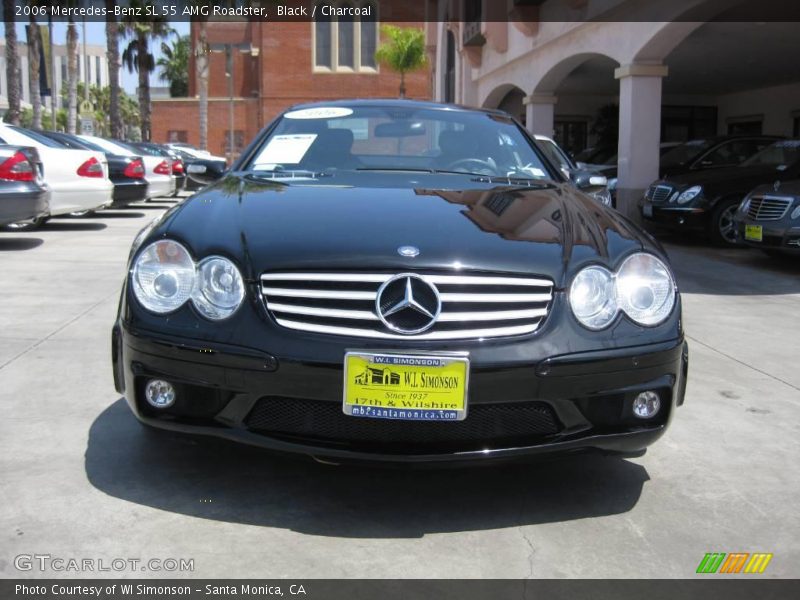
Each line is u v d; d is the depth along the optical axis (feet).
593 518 9.28
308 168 12.86
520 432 8.83
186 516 8.95
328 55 134.10
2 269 24.84
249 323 8.56
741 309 21.99
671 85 60.80
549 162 13.76
